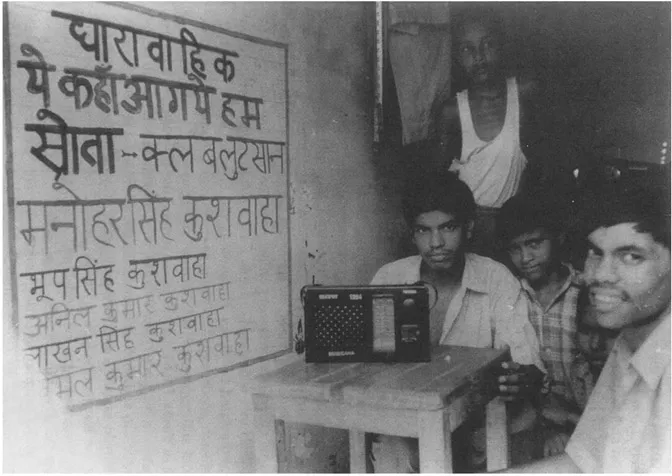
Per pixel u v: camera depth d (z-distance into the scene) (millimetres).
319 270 2055
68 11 1383
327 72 2076
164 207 1576
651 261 1871
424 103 2184
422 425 1466
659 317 1857
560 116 1985
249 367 1813
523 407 1954
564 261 2002
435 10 2146
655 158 1862
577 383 1984
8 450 1287
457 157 2143
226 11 1737
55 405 1363
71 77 1388
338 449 2117
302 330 1991
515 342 2084
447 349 1900
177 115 1606
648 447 1833
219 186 1719
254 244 1826
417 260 2227
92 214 1426
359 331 1754
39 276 1335
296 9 1958
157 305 1562
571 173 1978
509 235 2078
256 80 1827
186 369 1635
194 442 1656
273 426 1639
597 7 1918
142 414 1532
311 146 2018
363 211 2227
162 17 1572
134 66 1511
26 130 1311
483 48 2074
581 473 1752
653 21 1847
